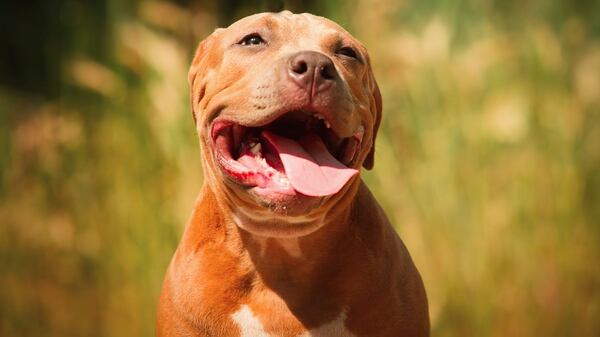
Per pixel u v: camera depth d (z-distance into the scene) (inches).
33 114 555.8
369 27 456.8
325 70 228.7
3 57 629.9
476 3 490.6
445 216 424.5
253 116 234.2
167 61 435.8
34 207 485.7
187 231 266.2
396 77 451.8
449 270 417.7
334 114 230.1
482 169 434.0
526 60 456.1
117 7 472.4
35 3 605.6
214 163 249.8
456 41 482.0
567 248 430.9
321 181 229.8
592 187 444.5
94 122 478.3
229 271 252.7
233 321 252.1
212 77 258.4
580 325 426.6
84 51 495.5
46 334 465.7
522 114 438.3
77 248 464.4
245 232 250.5
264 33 251.8
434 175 430.6
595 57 476.4
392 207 426.0
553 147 441.4
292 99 228.1
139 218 437.7
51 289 469.1
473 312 415.2
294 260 249.6
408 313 255.3
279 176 237.1
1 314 472.4
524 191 432.8
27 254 478.3
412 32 492.1
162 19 458.0
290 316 249.6
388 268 254.7
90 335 456.1
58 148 483.5
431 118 443.8
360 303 249.8
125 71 460.8
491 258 423.5
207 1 481.4
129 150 453.1
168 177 435.2
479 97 448.1
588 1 522.6
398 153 436.8
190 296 255.3
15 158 514.9
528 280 424.2
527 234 429.1
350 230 251.8
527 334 421.4
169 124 430.9
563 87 453.4
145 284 430.9
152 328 429.1
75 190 469.1
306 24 257.0
